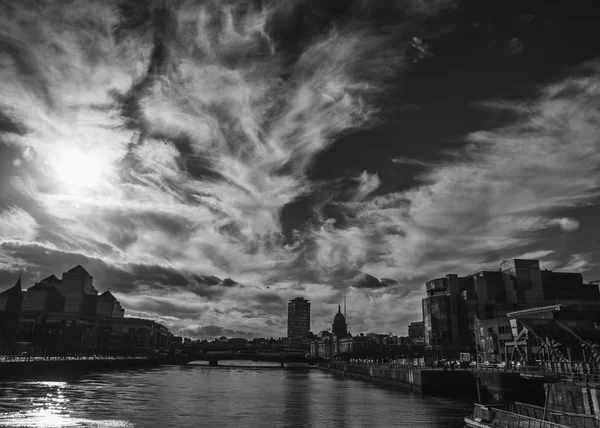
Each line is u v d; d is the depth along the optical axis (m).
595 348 99.50
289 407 85.56
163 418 70.38
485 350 142.25
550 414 47.53
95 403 83.62
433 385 106.69
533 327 114.69
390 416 73.69
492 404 55.06
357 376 194.25
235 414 76.31
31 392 95.75
